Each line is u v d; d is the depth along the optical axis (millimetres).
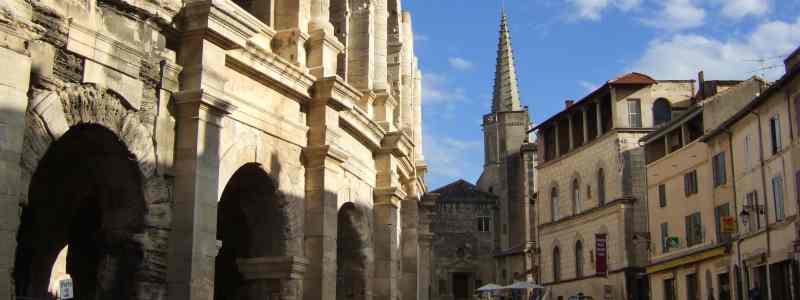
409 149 34344
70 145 18734
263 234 23844
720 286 50656
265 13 24953
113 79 17891
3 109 14977
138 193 18594
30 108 16047
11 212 14992
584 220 69875
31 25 15758
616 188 64812
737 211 48531
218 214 26453
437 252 114562
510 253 105688
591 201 68875
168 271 18891
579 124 73000
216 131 20062
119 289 18484
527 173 105688
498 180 126375
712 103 52469
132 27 18609
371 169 31250
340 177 27203
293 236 23969
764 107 44625
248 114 22125
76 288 22703
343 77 31562
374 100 32844
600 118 68250
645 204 64062
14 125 15164
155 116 19047
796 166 40688
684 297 55250
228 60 21359
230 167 21203
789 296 41844
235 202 25562
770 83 49844
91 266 22562
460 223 116188
